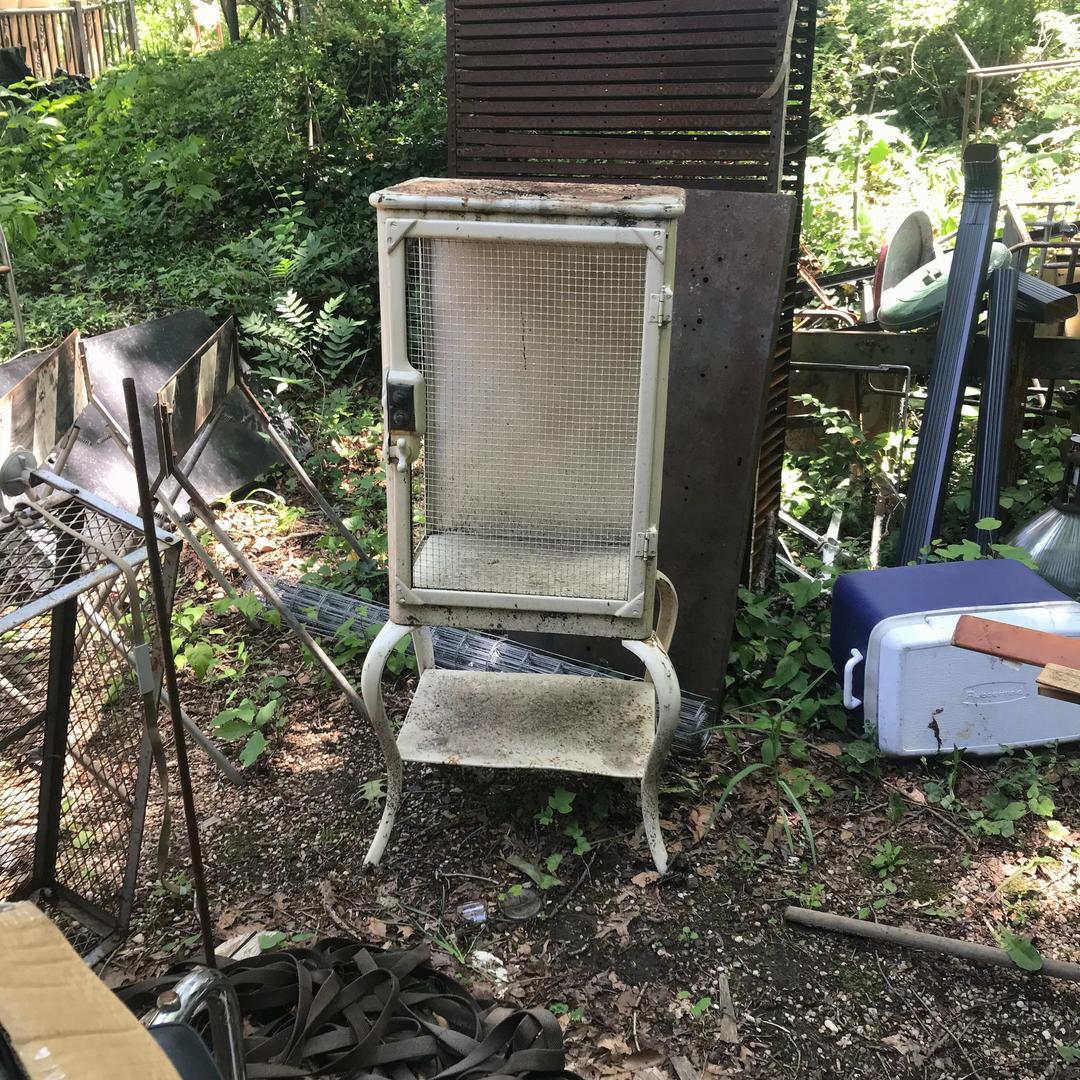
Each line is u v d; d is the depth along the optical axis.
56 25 11.68
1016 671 2.86
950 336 4.10
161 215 6.96
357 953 2.17
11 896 2.29
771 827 2.75
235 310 5.90
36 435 2.45
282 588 3.82
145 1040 1.01
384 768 2.98
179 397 2.77
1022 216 5.87
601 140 3.38
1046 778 2.89
